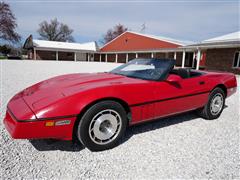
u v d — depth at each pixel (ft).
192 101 10.04
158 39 81.20
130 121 7.92
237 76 39.83
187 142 8.30
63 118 6.24
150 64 9.98
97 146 7.16
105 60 119.96
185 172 6.20
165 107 8.83
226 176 6.07
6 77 25.50
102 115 7.11
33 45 99.76
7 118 6.84
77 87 7.45
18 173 5.78
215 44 43.86
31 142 7.69
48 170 6.02
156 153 7.30
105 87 7.17
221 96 11.66
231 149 7.79
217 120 11.39
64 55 112.16
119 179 5.75
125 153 7.23
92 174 5.93
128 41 98.89
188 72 10.19
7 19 119.75
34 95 7.18
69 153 7.07
